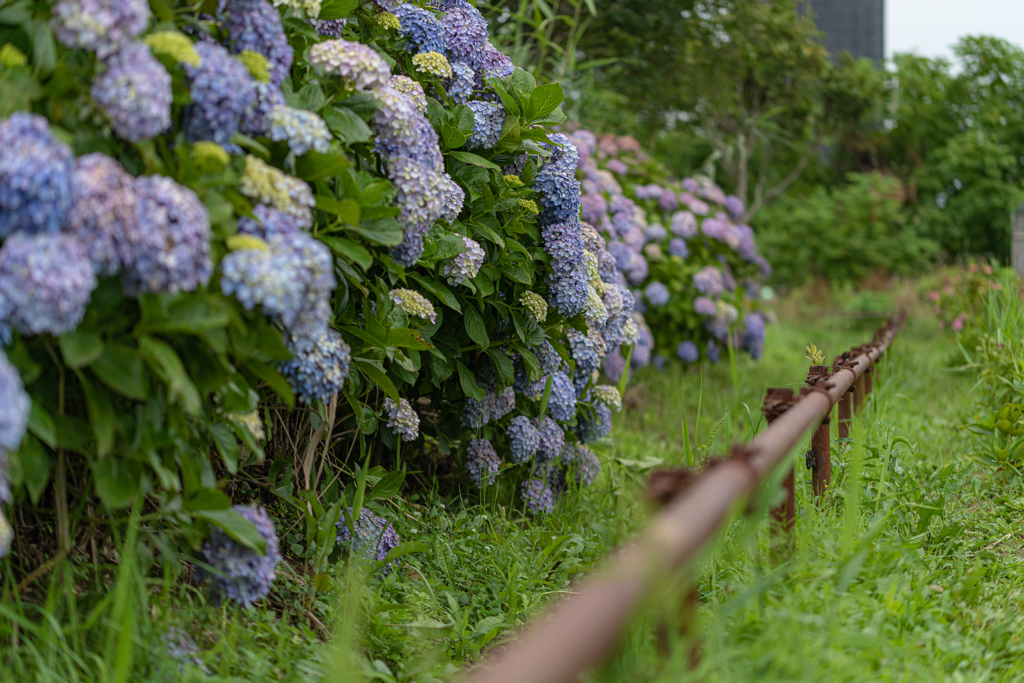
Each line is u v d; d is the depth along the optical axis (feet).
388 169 7.97
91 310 5.48
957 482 10.82
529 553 9.92
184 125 6.23
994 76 62.90
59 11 5.61
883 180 59.16
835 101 57.52
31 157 5.07
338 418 10.00
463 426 11.15
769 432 5.99
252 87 6.34
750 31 42.11
